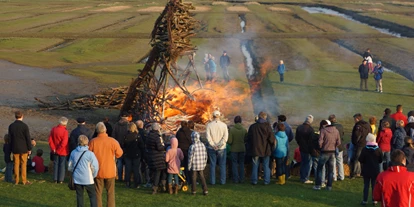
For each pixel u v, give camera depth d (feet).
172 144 57.06
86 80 160.66
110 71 176.86
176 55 88.07
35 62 192.13
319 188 60.44
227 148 64.85
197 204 53.93
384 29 296.71
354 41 242.58
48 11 391.24
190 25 88.02
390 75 166.40
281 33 275.39
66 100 131.95
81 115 119.34
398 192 37.32
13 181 61.72
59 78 163.12
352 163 66.54
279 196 57.26
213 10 395.34
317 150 61.57
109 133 69.56
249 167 66.59
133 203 54.03
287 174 66.49
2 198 54.95
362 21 335.26
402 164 38.24
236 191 59.26
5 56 203.00
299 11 391.45
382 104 127.75
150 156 57.06
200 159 56.90
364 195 54.24
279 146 62.18
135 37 259.39
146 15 365.20
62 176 61.67
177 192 58.49
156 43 87.81
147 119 96.32
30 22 316.60
